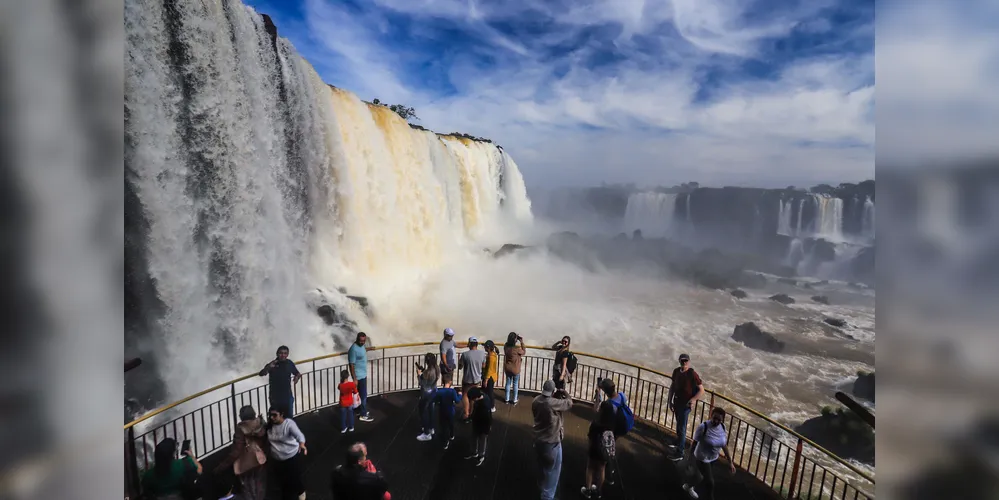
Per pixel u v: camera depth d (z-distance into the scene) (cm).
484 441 963
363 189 2950
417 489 890
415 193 3534
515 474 943
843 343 3119
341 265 2744
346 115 2898
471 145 5122
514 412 1185
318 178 2570
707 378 2567
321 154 2555
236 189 1986
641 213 8575
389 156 3231
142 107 1630
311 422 1105
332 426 1092
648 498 888
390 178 3219
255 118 2100
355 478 628
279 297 2198
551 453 806
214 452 961
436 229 3812
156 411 843
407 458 980
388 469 942
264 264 2119
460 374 1423
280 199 2250
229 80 1936
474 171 5066
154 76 1664
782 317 3781
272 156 2205
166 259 1728
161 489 653
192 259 1822
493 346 1174
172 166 1742
